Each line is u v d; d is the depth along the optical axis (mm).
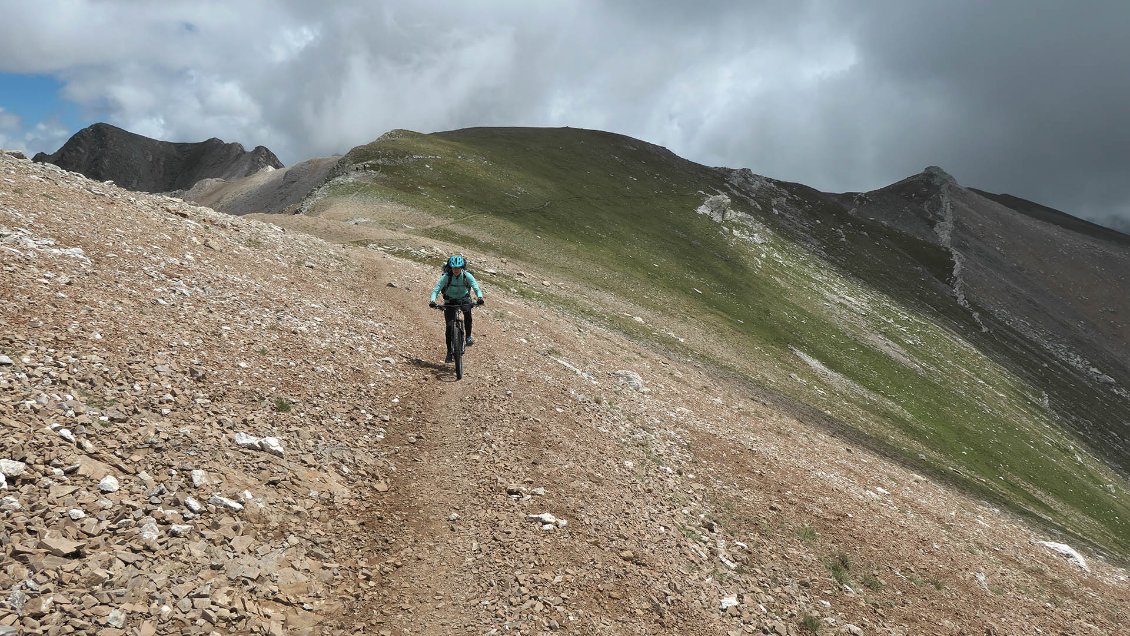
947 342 108750
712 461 15891
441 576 7809
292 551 7488
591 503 10258
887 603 11695
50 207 14812
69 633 5309
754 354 60000
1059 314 164875
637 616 7902
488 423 12203
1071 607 15938
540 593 7633
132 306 11555
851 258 140875
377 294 22531
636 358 31312
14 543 5805
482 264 44875
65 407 7828
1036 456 76375
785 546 12297
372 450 10547
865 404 66562
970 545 18047
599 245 76750
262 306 14859
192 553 6680
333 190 69938
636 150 156625
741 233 113875
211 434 8750
